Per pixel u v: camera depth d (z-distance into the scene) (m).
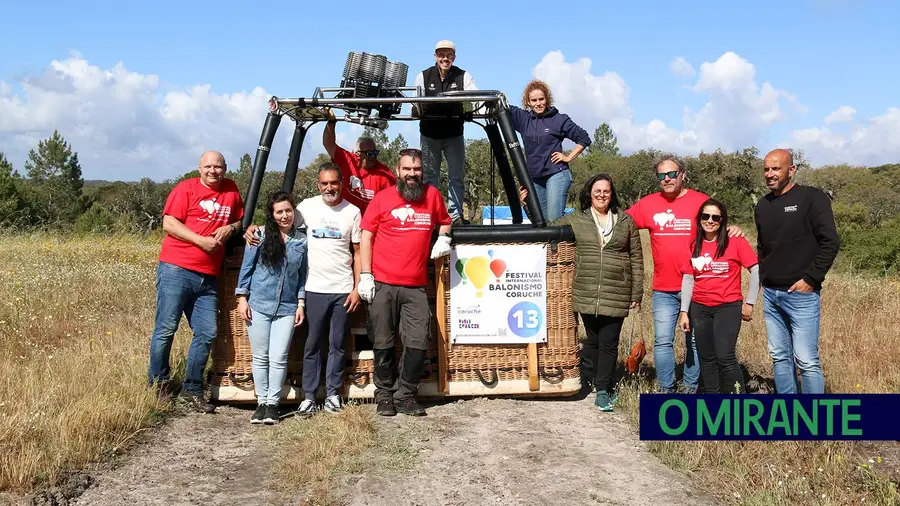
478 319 5.98
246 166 49.94
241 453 4.93
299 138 6.28
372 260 5.62
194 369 5.84
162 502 4.12
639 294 5.85
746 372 6.91
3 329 7.61
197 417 5.71
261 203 23.64
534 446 4.95
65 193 61.88
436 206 5.65
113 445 4.88
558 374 6.02
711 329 5.55
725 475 4.46
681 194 5.75
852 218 37.88
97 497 4.18
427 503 4.07
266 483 4.39
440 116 6.77
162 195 54.38
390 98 5.91
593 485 4.31
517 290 6.00
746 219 46.91
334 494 4.16
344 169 6.39
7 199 39.12
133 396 5.55
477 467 4.57
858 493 4.20
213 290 5.84
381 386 5.63
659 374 5.87
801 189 5.16
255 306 5.57
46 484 4.24
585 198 5.88
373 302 5.58
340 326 5.65
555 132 6.93
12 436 4.55
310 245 5.61
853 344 7.38
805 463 4.65
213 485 4.36
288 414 5.76
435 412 5.76
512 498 4.13
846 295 10.29
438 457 4.74
